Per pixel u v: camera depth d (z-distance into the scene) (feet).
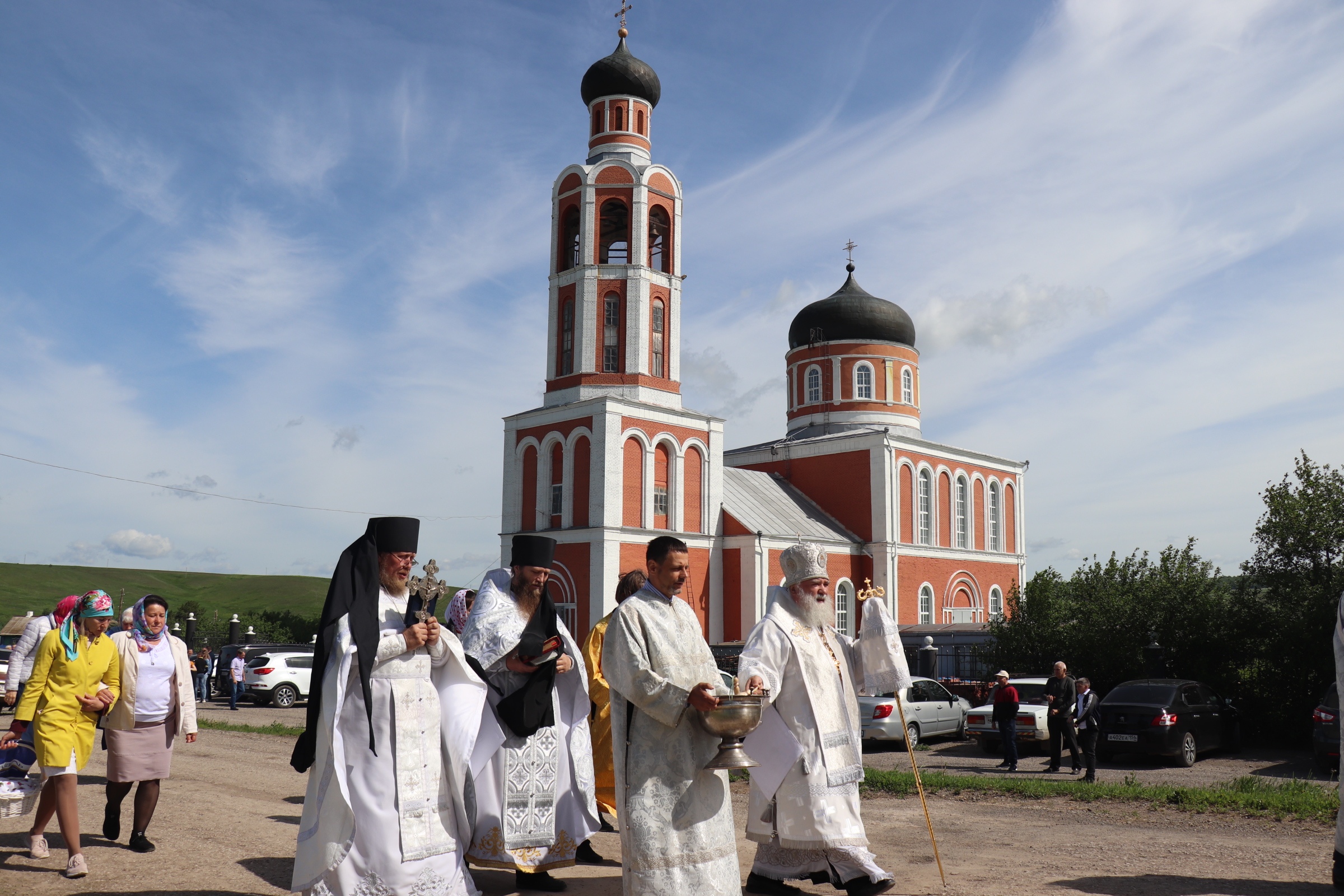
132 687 26.96
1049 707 56.49
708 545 131.85
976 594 161.79
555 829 24.76
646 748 18.67
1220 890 24.22
